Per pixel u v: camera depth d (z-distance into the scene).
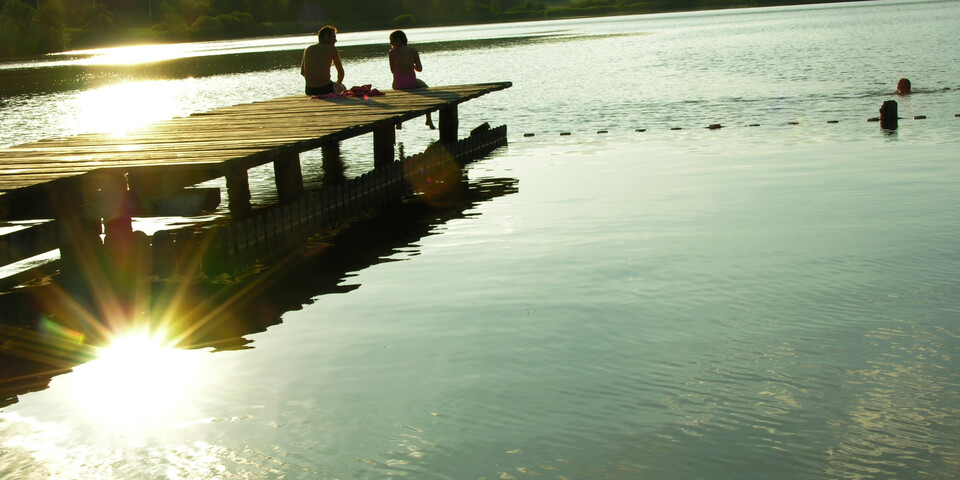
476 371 7.14
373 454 5.90
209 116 16.64
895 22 70.38
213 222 13.80
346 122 14.77
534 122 24.23
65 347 8.31
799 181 14.45
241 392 6.97
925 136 18.59
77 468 5.89
